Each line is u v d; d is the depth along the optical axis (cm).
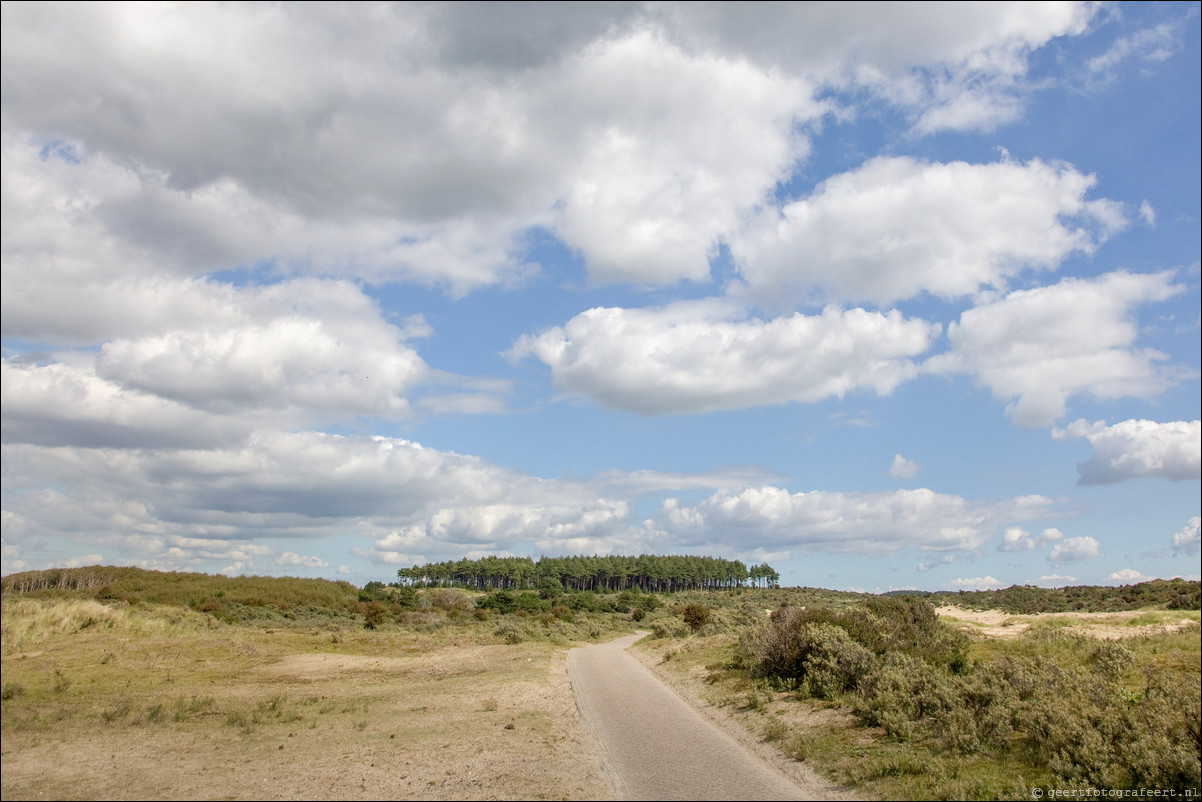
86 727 1281
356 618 6147
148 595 5506
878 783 944
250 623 4969
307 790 929
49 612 2764
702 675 2356
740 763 1116
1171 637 2575
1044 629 2855
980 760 1028
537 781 986
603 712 1683
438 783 973
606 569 17212
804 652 1841
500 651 3453
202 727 1352
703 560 17838
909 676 1411
